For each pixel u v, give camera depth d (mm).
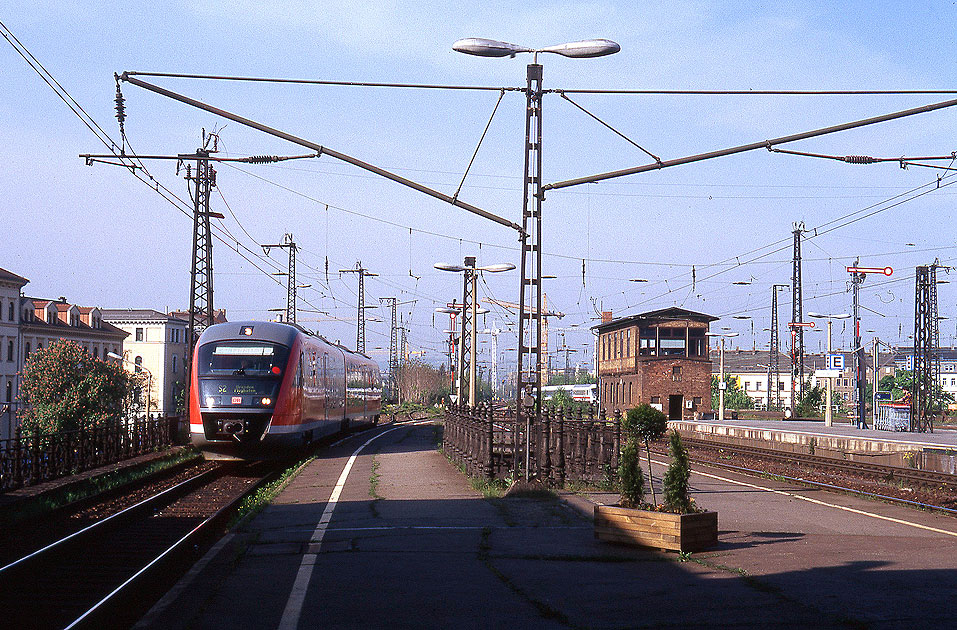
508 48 15953
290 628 6977
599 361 87438
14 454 17906
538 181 17125
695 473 23328
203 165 31484
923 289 49500
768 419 67688
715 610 7445
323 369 30922
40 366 50812
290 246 51562
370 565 9609
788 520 13797
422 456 26688
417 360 102438
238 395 24766
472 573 9141
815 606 7555
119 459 25141
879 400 48219
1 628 8047
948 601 7730
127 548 12664
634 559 9922
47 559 11414
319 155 16812
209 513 16641
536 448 17734
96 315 84812
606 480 17828
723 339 61000
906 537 11938
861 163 17266
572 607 7609
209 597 8109
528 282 17391
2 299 68688
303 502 15820
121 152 17328
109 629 8227
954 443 33656
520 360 17312
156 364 91125
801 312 61656
